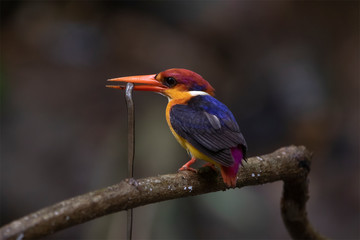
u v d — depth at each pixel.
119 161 10.22
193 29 13.82
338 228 12.39
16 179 11.14
